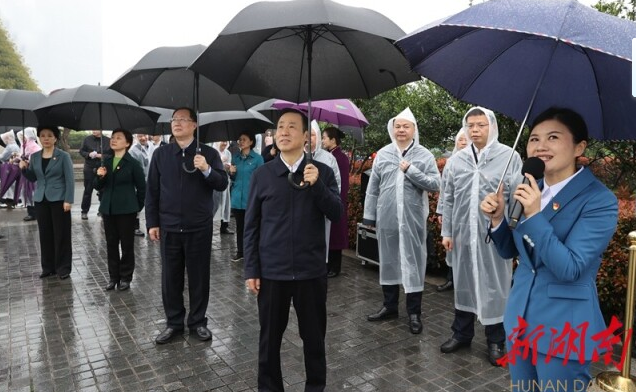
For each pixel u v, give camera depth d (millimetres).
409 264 4102
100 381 3287
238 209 6484
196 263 3904
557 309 1784
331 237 5684
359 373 3387
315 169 2604
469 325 3689
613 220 1742
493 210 1953
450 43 2029
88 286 5477
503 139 5512
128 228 5312
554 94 2020
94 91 4719
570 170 1843
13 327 4266
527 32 1439
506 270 3451
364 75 2971
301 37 2822
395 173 4184
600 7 5027
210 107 4141
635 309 3549
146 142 9438
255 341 3945
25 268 6250
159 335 3930
